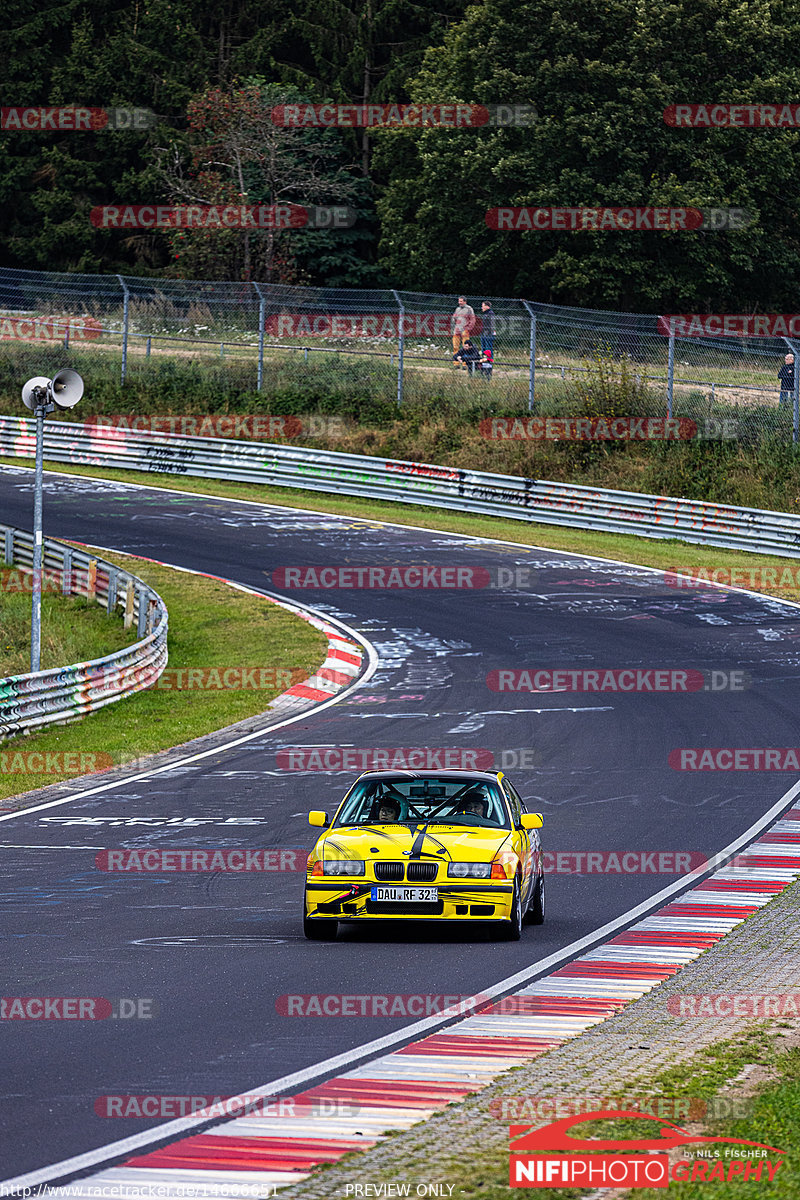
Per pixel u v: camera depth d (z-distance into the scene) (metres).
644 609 120.44
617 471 162.12
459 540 147.75
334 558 139.12
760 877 51.47
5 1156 23.81
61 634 112.50
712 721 85.06
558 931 44.16
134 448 182.50
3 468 182.38
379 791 46.94
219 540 146.25
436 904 41.62
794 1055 30.44
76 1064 29.39
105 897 49.00
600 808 64.69
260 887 50.97
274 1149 24.12
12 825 62.69
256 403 186.75
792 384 160.75
